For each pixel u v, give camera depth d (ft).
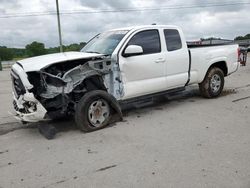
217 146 15.99
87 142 17.72
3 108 28.50
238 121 20.30
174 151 15.60
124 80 20.98
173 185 12.17
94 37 25.38
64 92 18.69
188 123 20.33
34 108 18.49
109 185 12.52
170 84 23.75
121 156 15.37
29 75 18.39
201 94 27.53
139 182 12.59
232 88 32.48
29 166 14.92
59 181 13.15
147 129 19.45
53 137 18.93
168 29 23.72
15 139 19.20
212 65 27.30
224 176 12.68
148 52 22.26
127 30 22.34
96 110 19.62
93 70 19.57
